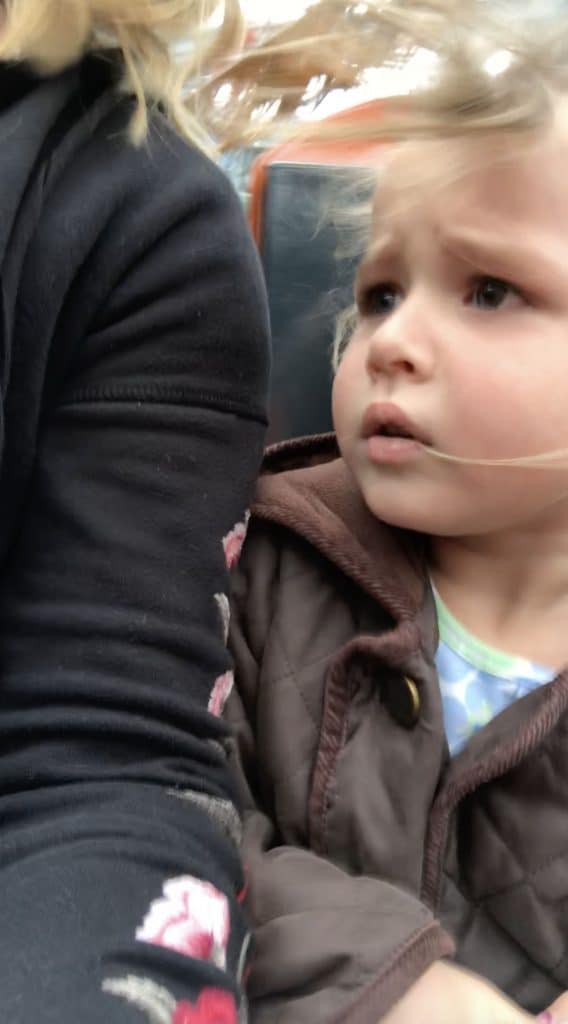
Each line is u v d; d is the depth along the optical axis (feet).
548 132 1.38
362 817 1.45
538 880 1.43
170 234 1.37
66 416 1.30
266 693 1.58
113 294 1.31
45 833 1.05
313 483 1.76
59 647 1.20
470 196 1.38
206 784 1.23
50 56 1.36
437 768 1.45
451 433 1.40
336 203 2.07
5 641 1.23
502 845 1.45
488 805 1.47
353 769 1.48
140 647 1.20
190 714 1.22
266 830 1.52
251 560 1.71
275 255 2.27
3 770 1.13
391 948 1.18
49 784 1.12
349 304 2.05
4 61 1.34
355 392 1.51
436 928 1.21
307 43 1.71
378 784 1.47
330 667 1.54
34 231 1.23
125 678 1.18
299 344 2.31
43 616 1.21
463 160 1.38
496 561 1.61
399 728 1.48
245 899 1.30
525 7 1.47
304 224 2.27
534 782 1.46
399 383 1.43
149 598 1.22
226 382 1.37
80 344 1.31
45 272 1.23
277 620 1.63
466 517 1.46
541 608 1.61
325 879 1.33
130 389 1.30
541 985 1.45
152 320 1.32
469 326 1.40
